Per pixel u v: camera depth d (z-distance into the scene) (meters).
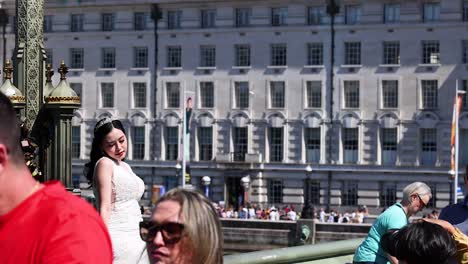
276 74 118.00
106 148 14.14
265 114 118.38
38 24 19.73
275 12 118.38
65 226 8.11
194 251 8.62
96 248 8.13
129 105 123.44
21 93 19.03
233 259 17.22
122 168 14.09
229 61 119.88
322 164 116.00
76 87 125.56
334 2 115.38
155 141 122.31
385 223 17.52
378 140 114.62
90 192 25.09
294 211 107.69
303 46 117.06
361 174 114.88
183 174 104.88
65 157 19.14
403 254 10.84
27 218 8.17
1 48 124.69
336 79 115.75
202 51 121.19
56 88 19.11
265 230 79.06
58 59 126.12
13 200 8.28
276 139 118.69
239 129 119.88
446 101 112.31
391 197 114.12
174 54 122.12
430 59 113.00
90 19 124.69
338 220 94.75
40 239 8.09
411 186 17.62
